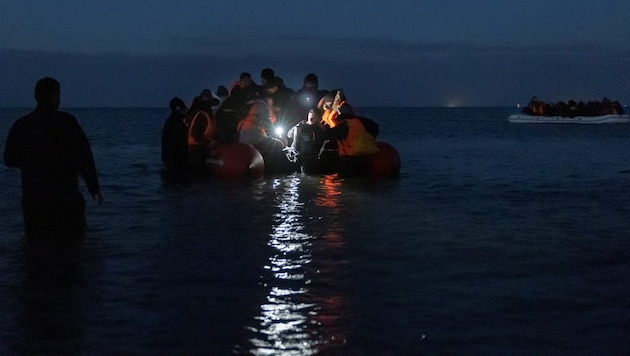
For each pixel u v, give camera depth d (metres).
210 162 16.58
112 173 17.20
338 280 6.86
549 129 50.00
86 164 8.22
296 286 6.65
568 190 14.15
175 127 17.33
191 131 17.48
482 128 53.34
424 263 7.58
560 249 8.33
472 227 9.76
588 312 5.91
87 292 6.46
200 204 11.87
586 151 26.73
